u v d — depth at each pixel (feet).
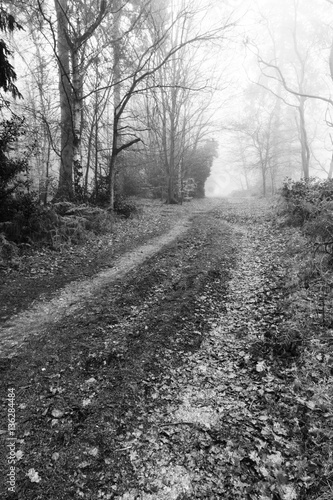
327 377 11.89
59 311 17.92
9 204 28.25
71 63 40.93
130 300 19.25
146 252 30.12
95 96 46.29
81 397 11.53
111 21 45.75
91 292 20.66
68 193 40.63
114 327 16.30
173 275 23.45
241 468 8.92
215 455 9.39
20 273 22.81
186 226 43.24
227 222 45.21
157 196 82.23
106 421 10.51
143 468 8.99
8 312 17.53
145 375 12.88
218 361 13.98
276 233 33.17
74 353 13.96
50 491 8.19
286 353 13.71
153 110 63.10
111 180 44.45
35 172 52.85
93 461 9.11
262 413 10.85
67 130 43.70
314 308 16.22
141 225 41.86
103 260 27.27
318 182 36.47
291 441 9.64
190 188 83.15
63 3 41.45
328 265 19.79
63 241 29.96
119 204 47.01
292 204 35.06
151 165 76.74
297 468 8.75
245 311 18.07
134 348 14.52
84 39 38.63
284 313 16.85
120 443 9.77
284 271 22.24
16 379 12.27
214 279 22.66
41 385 12.02
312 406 10.67
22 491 8.13
